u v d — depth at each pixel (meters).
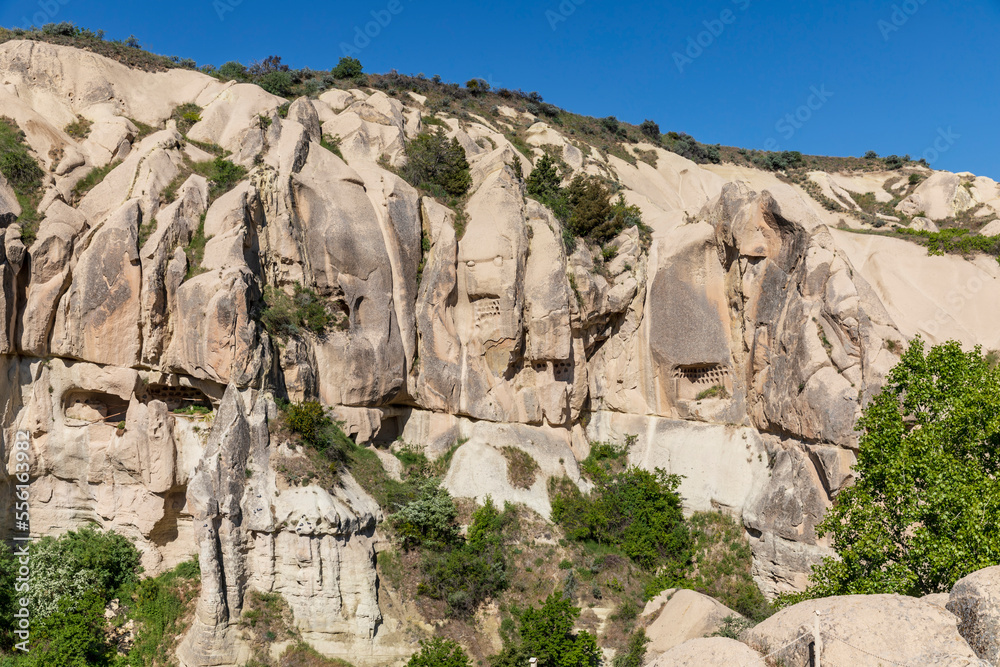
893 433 25.00
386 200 38.03
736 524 36.44
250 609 28.55
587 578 32.91
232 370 30.58
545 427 39.16
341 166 38.78
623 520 36.59
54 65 38.78
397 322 36.75
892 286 39.19
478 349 38.59
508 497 35.62
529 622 28.64
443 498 33.34
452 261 38.41
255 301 32.12
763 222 36.91
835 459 32.50
